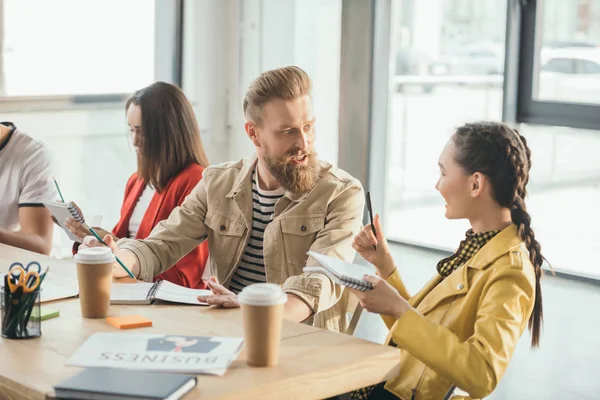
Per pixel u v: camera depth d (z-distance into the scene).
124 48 5.61
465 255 1.99
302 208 2.47
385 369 1.70
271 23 5.88
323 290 2.20
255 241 2.55
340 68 5.49
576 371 3.60
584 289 4.85
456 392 2.66
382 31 5.44
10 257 2.56
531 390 3.38
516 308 1.81
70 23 5.31
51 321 1.89
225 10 6.05
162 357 1.59
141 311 1.98
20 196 3.08
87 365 1.55
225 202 2.60
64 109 5.29
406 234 5.81
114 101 5.58
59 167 5.32
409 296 2.14
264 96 2.39
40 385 1.46
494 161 1.93
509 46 5.12
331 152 5.72
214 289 2.11
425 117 5.55
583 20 4.88
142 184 3.17
